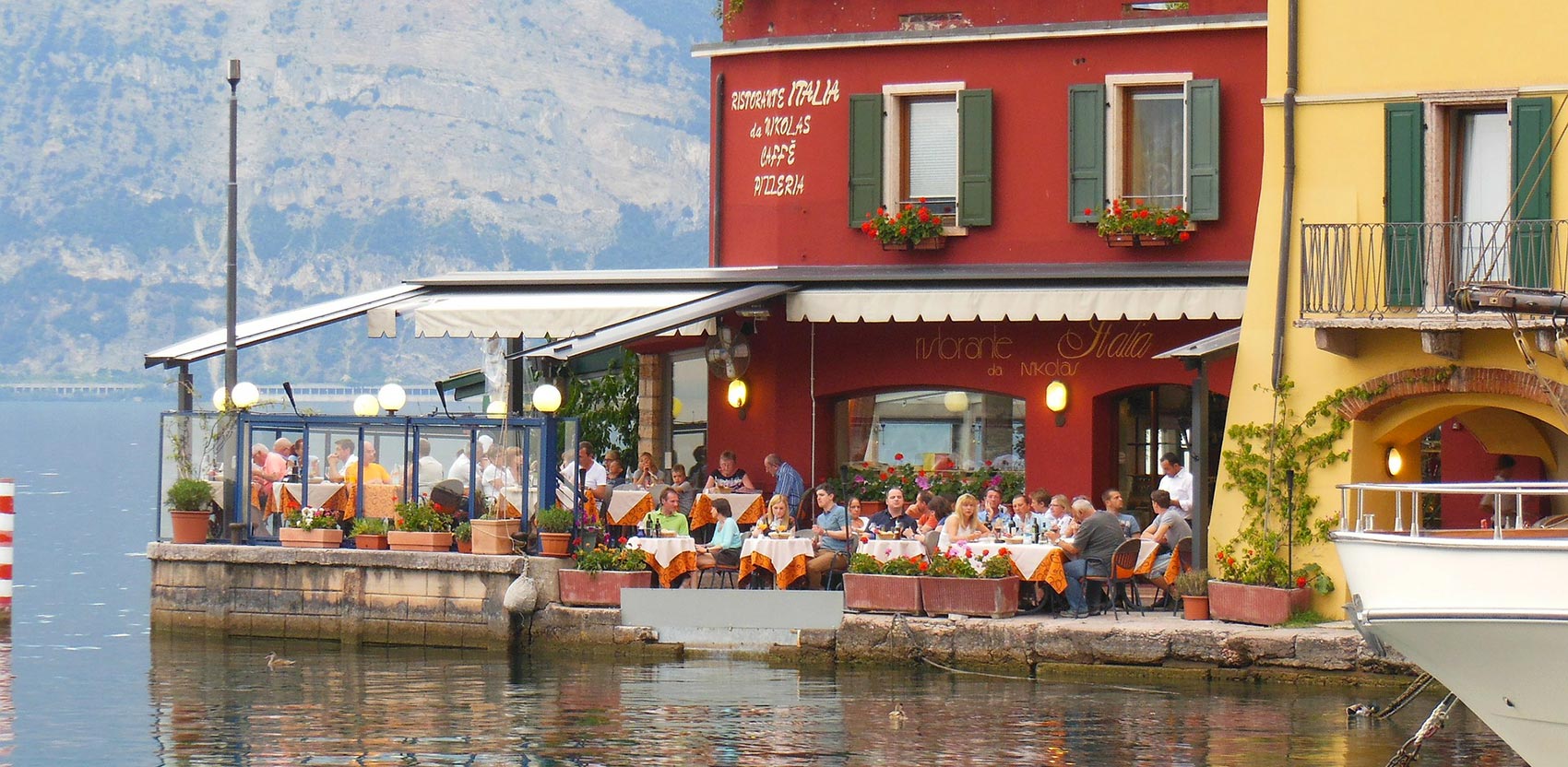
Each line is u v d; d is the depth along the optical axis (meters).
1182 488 41.31
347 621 40.19
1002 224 44.50
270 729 31.19
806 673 35.94
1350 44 36.59
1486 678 26.41
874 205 45.28
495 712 32.38
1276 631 34.34
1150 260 43.50
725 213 47.16
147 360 43.56
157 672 36.72
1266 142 37.28
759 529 38.91
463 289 46.84
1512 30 35.62
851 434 46.53
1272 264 37.12
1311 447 36.41
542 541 39.19
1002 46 44.44
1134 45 43.56
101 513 90.44
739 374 46.06
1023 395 44.69
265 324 45.09
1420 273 35.94
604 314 43.28
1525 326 33.66
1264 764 27.86
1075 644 35.28
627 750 29.27
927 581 36.56
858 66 45.62
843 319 43.41
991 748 29.12
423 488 40.75
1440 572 26.14
